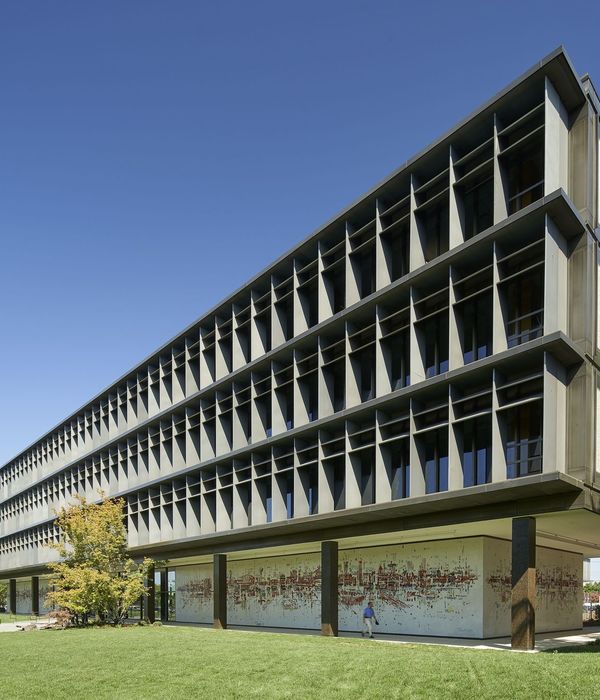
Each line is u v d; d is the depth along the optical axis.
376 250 29.69
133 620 49.50
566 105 24.50
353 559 33.94
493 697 13.02
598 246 24.52
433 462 26.75
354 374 30.30
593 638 28.25
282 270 36.25
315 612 36.06
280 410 35.16
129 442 52.62
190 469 42.09
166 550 44.91
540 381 23.00
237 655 20.50
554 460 21.47
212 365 43.50
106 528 42.75
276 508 34.12
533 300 23.97
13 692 16.22
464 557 28.61
